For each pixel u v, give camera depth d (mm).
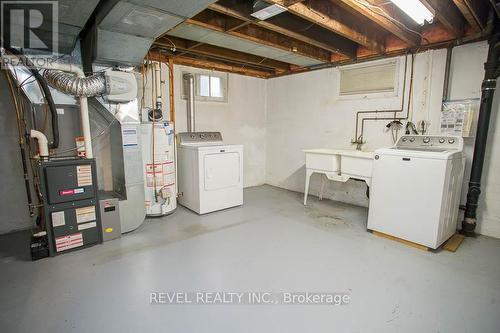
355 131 3723
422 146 2717
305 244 2521
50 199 2203
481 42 2600
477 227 2791
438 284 1876
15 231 2848
